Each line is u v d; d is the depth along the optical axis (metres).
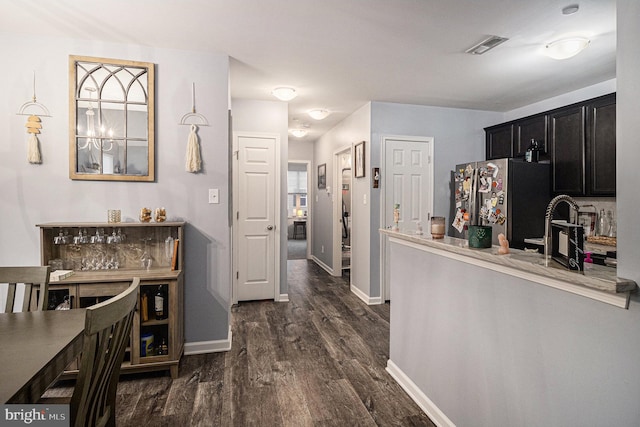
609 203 3.43
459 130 4.57
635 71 1.02
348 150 5.18
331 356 2.80
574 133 3.50
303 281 5.41
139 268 2.65
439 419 1.94
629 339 1.02
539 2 2.07
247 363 2.67
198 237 2.82
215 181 2.85
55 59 2.54
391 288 2.57
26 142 2.51
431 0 2.05
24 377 0.99
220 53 2.83
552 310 1.27
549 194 3.75
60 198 2.57
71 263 2.55
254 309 4.02
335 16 2.24
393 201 4.35
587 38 2.54
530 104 4.33
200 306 2.84
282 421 1.97
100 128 2.61
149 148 2.69
